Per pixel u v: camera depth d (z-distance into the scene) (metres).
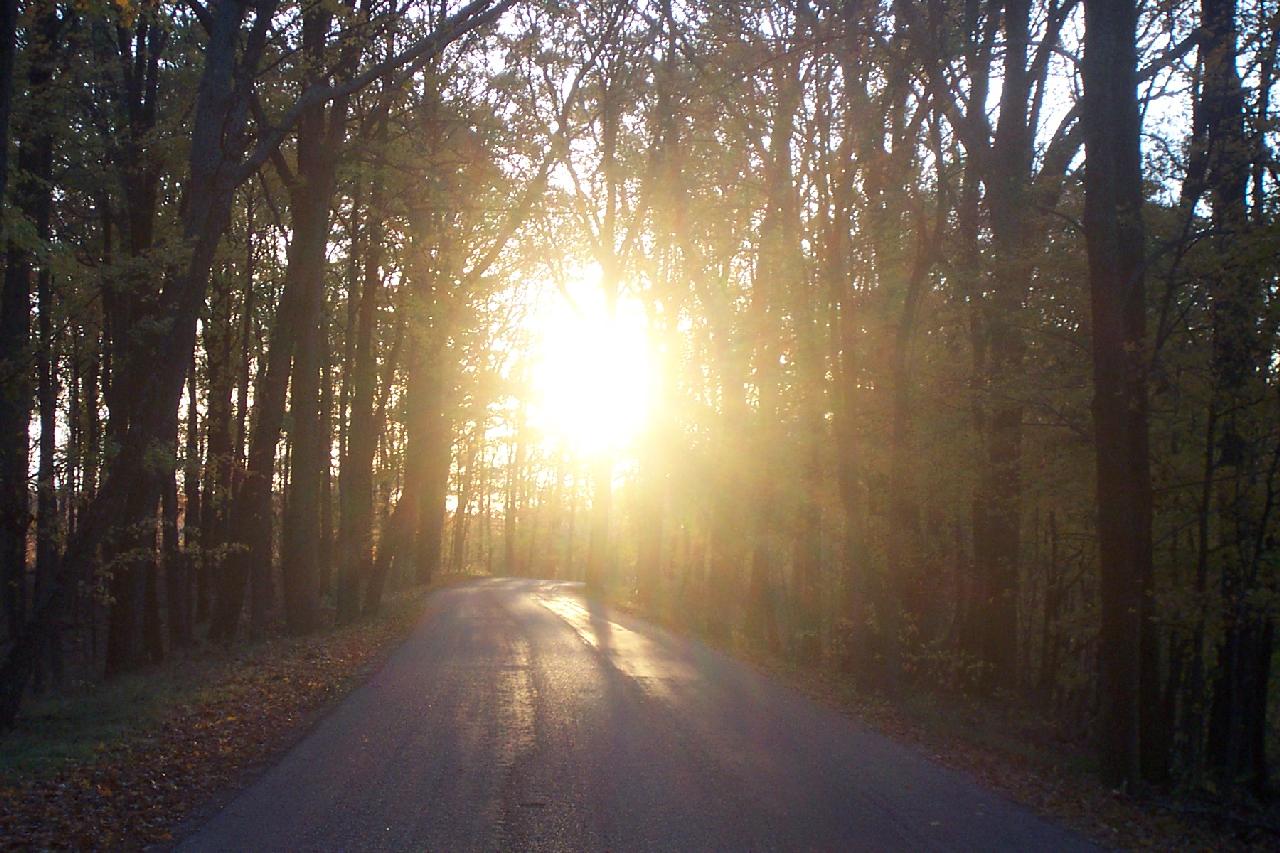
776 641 26.00
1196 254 14.28
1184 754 17.33
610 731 11.52
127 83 18.92
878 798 9.19
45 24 15.46
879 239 19.77
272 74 17.72
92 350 16.23
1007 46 15.18
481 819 7.78
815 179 19.09
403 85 19.30
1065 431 16.19
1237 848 10.16
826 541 26.28
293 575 22.75
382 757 9.82
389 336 32.19
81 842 7.05
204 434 28.36
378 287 28.05
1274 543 13.93
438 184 20.62
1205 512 14.29
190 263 13.27
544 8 22.78
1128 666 12.49
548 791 8.70
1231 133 14.34
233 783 8.80
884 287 20.17
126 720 11.34
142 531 15.24
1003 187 16.78
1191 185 14.75
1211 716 16.89
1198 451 14.65
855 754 11.31
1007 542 18.48
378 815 7.81
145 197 19.30
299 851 6.93
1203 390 14.20
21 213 11.70
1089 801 10.77
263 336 33.38
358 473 27.34
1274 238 12.80
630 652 20.33
